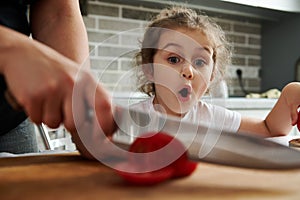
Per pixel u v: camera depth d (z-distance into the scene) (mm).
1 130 625
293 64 2043
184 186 353
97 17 1741
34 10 633
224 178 383
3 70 331
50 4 613
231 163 393
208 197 321
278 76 2133
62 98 328
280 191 341
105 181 369
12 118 607
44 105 325
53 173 404
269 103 1660
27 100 319
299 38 2008
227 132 444
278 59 2133
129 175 356
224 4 1817
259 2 1840
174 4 1601
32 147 704
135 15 1837
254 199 317
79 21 606
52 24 593
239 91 2143
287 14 2053
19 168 430
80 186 351
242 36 2162
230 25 2113
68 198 315
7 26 562
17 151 670
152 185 352
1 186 350
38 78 320
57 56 344
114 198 315
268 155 416
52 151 623
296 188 351
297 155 410
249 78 2188
